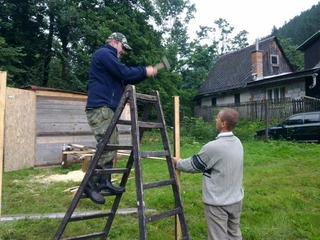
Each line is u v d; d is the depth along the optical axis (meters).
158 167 8.78
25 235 3.86
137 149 2.67
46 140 9.27
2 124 2.75
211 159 2.86
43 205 5.18
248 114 19.95
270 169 8.21
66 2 16.83
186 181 6.95
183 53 35.44
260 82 20.09
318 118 13.13
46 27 17.30
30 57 17.27
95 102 3.02
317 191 6.15
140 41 19.45
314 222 4.62
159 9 23.52
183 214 3.07
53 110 9.45
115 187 3.20
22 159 8.61
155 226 4.38
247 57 26.75
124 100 2.82
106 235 3.50
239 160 2.92
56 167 9.17
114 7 19.59
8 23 15.03
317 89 17.27
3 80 2.73
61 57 17.25
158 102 3.13
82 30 16.42
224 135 2.93
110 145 2.87
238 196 2.92
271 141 13.00
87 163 8.56
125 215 4.75
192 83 31.33
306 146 11.89
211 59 33.00
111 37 3.22
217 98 26.66
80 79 17.05
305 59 23.95
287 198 5.64
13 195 5.81
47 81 17.92
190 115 26.55
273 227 4.39
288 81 18.95
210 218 2.89
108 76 3.07
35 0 15.64
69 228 4.10
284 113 17.55
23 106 8.62
